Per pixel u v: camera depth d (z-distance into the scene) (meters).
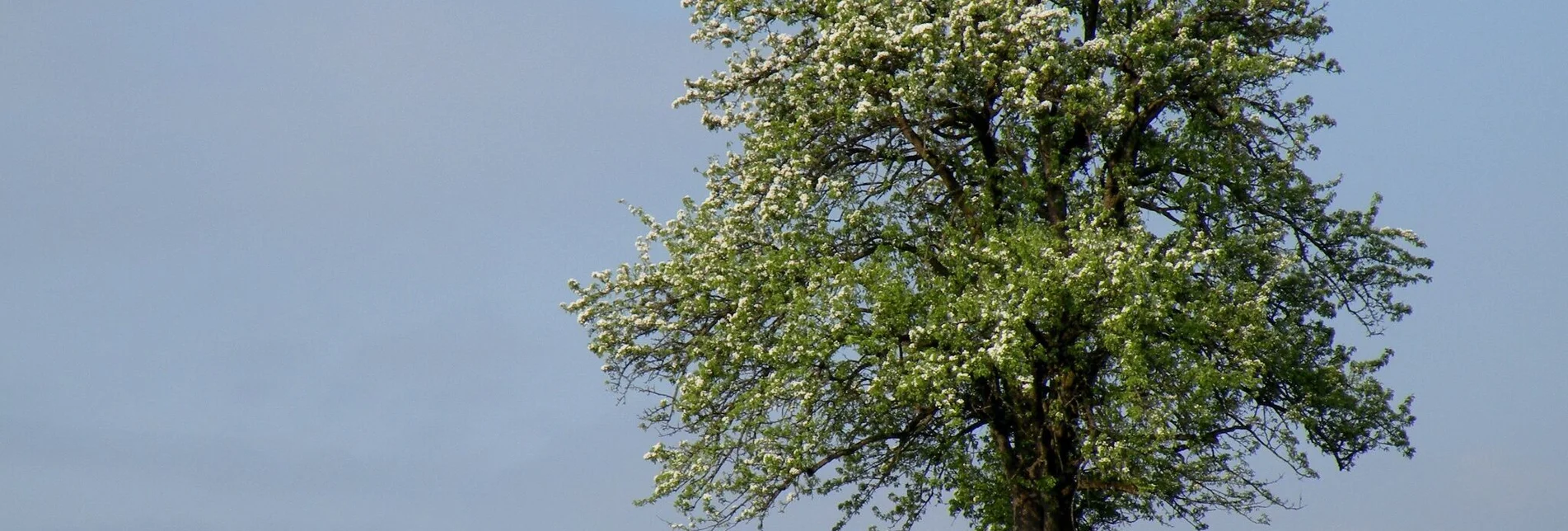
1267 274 28.31
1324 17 28.55
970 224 28.17
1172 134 28.81
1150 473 26.02
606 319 28.11
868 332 25.88
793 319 25.95
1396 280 29.91
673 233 29.02
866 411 26.39
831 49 27.80
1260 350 26.62
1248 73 27.06
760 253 28.17
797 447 26.31
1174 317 25.95
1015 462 27.64
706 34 29.47
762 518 26.27
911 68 27.47
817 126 28.39
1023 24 27.06
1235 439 27.22
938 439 27.52
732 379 26.95
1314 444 28.12
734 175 29.45
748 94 29.50
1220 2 28.12
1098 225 27.23
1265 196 28.80
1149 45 27.31
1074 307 25.25
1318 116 28.33
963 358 25.58
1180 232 26.92
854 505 28.62
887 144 28.97
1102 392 26.47
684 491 26.38
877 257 27.38
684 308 27.86
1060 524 27.16
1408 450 28.27
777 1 29.48
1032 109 26.25
